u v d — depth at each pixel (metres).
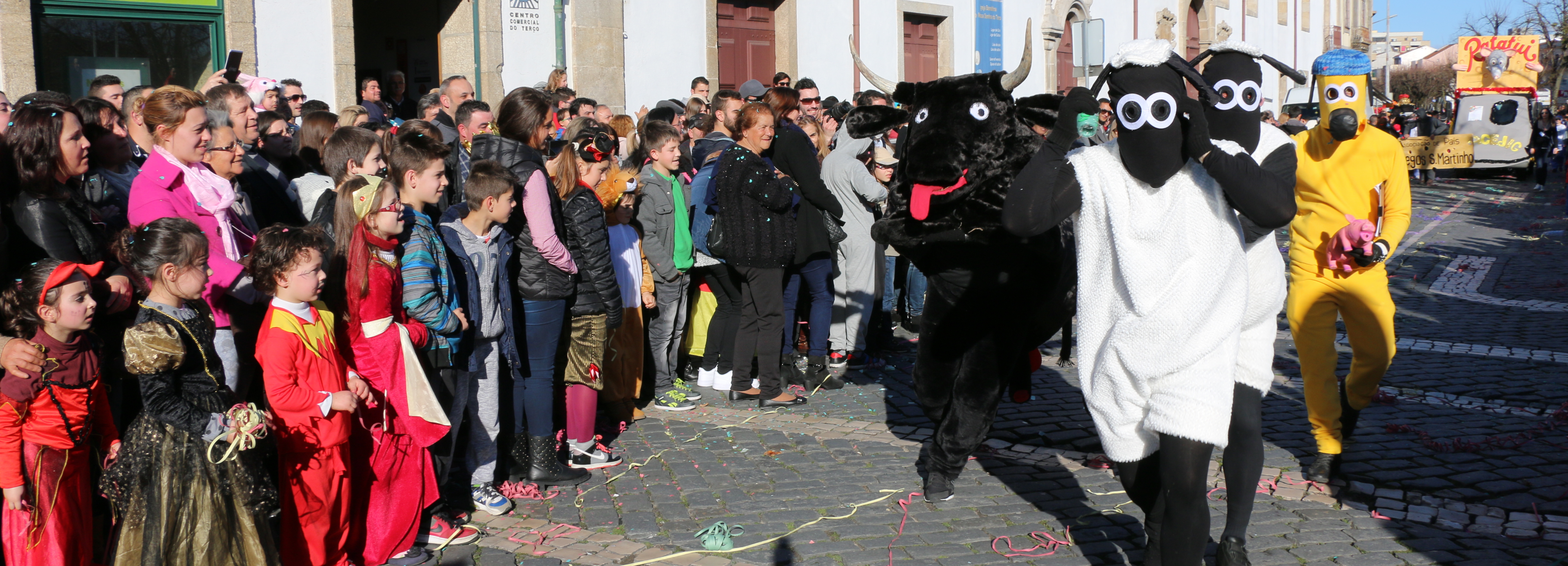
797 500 4.97
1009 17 20.25
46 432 3.44
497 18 12.02
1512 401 6.73
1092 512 4.78
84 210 4.00
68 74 9.53
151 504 3.44
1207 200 3.31
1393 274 12.55
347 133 4.86
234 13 10.13
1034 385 7.31
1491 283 11.77
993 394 4.75
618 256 6.18
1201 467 3.31
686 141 8.53
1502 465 5.41
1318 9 36.16
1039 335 5.03
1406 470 5.33
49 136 3.79
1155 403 3.34
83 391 3.52
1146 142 3.22
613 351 6.15
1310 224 5.18
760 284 6.62
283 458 3.85
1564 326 9.27
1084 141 7.26
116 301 3.67
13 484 3.39
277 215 5.29
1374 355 5.27
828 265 7.12
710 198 6.64
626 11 13.33
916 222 4.52
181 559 3.45
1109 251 3.44
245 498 3.54
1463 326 9.36
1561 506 4.83
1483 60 26.22
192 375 3.50
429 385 4.17
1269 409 6.58
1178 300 3.29
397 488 4.18
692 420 6.46
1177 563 3.40
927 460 4.96
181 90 4.20
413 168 4.31
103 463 3.72
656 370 6.81
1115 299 3.45
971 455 5.53
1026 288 4.55
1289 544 4.36
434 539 4.42
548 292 5.02
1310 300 5.20
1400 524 4.61
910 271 9.23
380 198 4.04
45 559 3.46
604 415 6.56
